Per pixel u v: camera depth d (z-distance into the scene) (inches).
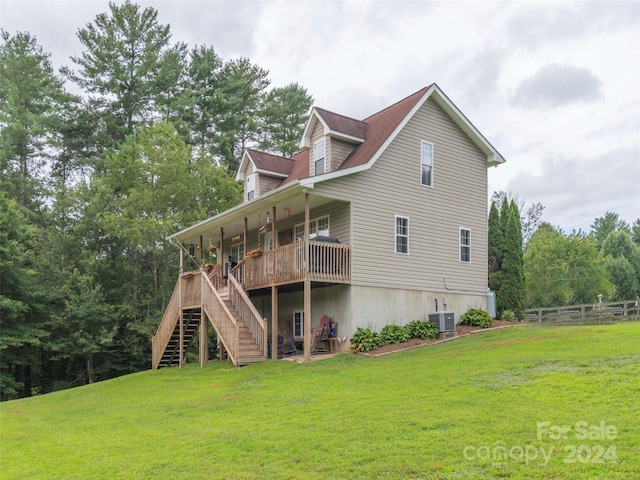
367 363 560.7
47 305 1018.7
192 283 785.6
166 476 257.9
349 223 667.4
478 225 815.7
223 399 454.0
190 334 850.1
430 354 571.5
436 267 750.5
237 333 642.2
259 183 885.8
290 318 803.4
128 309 1100.5
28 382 1096.2
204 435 330.0
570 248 1686.8
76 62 1382.9
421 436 279.6
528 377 394.3
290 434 308.2
